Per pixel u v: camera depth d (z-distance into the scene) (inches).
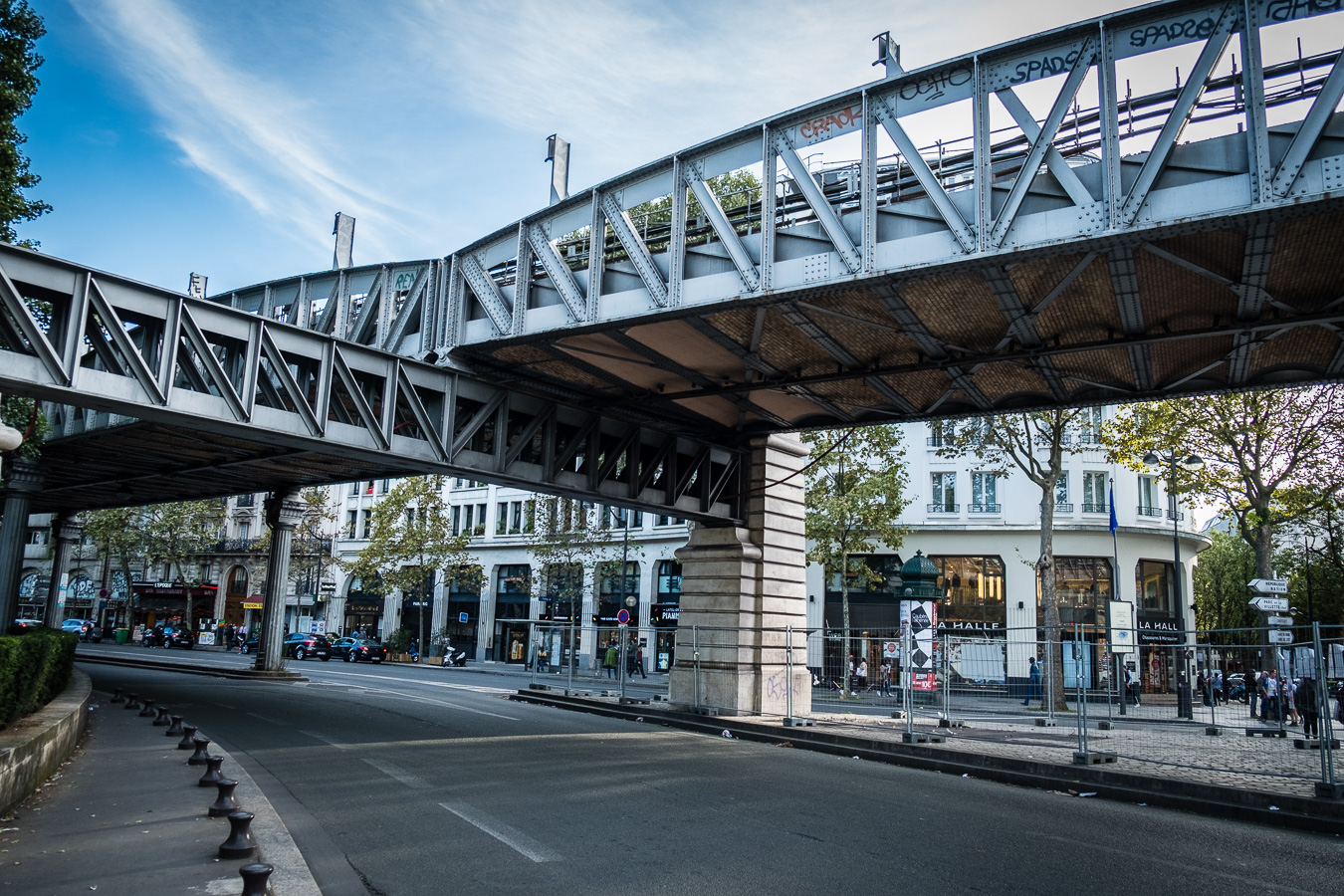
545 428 771.4
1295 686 730.8
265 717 706.2
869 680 896.3
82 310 486.0
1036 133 458.6
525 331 641.0
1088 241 440.5
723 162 564.7
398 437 642.2
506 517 2413.9
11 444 390.9
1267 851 350.0
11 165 721.6
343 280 765.9
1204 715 682.8
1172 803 455.8
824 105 525.7
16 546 1099.3
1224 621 2310.5
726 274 556.4
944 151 521.0
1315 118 397.7
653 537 2066.9
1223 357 606.9
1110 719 772.0
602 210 612.7
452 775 451.2
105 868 247.8
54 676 536.1
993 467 1700.3
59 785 370.9
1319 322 524.4
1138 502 1646.2
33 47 722.8
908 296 534.0
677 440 876.6
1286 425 1068.5
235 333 560.7
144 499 1376.7
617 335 619.2
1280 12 410.3
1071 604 1624.0
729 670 868.6
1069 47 458.3
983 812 406.9
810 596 1777.8
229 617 2910.9
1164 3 429.4
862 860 301.0
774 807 391.9
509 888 256.4
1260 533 1091.3
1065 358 634.8
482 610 2386.8
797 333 614.2
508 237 669.3
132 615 2792.8
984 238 464.8
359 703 861.8
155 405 513.0
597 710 925.2
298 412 586.9
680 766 517.7
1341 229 437.1
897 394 738.2
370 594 2630.4
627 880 267.4
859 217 519.2
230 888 230.7
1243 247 454.3
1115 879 291.4
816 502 1455.5
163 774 402.3
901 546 1557.6
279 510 1209.4
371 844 304.0
